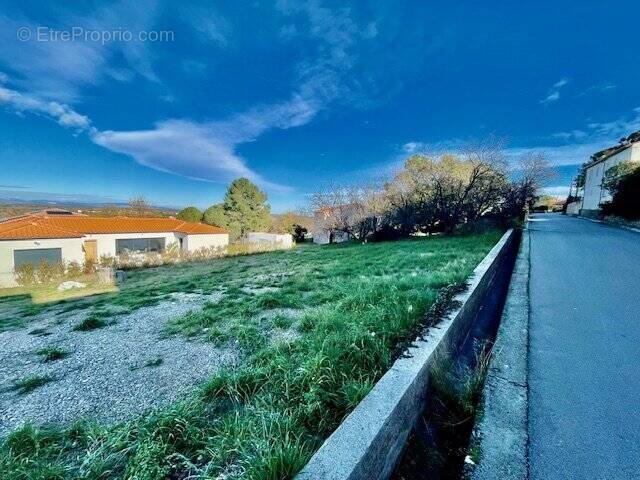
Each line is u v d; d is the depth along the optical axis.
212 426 1.97
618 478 1.53
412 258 8.47
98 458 1.75
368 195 22.58
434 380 2.26
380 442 1.51
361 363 2.55
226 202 31.64
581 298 4.39
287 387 2.25
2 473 1.69
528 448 1.73
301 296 5.46
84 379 3.00
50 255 16.80
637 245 9.62
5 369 3.37
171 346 3.72
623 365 2.58
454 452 1.84
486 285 4.88
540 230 15.38
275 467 1.40
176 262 17.58
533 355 2.80
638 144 23.44
